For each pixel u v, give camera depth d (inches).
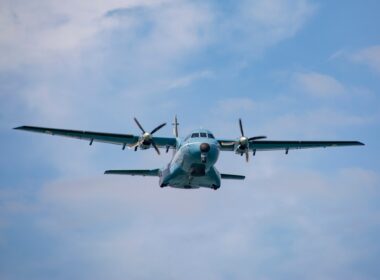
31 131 5221.5
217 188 5147.6
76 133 5231.3
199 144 4648.1
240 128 5187.0
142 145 5113.2
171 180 5059.1
